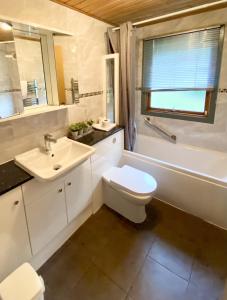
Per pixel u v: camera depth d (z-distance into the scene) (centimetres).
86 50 208
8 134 150
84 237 181
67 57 179
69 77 184
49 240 156
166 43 232
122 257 160
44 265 156
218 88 216
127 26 208
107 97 246
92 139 196
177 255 160
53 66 168
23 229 132
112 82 243
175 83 241
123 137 244
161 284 139
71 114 205
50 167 162
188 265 152
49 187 145
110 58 227
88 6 180
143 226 191
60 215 161
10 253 127
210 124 233
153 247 168
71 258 161
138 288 137
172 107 260
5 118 133
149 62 251
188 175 194
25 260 139
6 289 101
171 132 266
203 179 185
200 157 244
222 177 225
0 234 119
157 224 193
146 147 288
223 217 183
